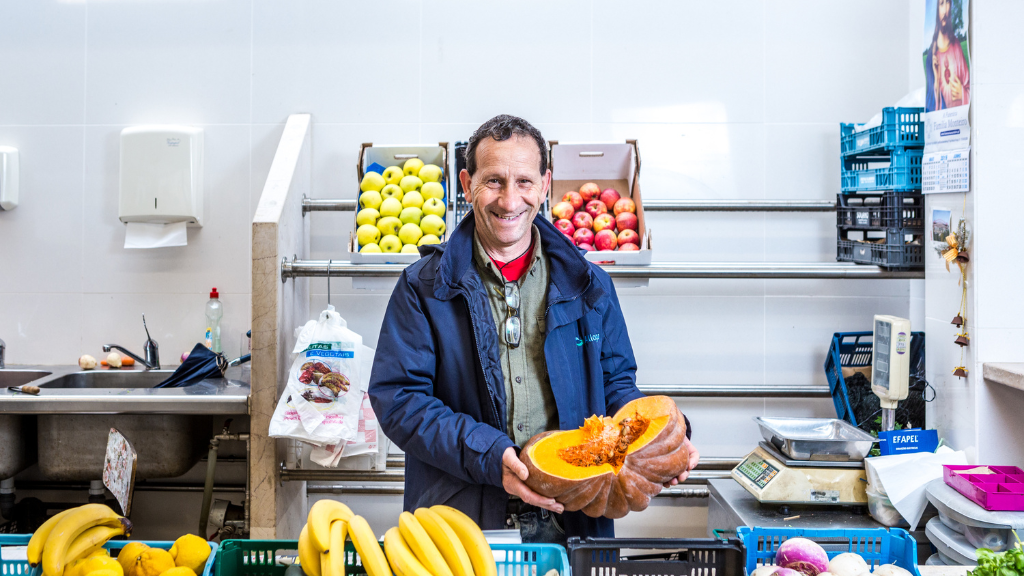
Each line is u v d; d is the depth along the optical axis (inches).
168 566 41.9
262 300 80.9
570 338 56.1
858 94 99.5
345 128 100.0
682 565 43.6
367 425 82.0
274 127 99.9
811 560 46.6
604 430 47.2
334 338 78.7
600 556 43.5
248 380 91.3
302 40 99.4
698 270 86.7
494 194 50.6
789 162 100.3
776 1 99.2
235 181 100.0
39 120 99.5
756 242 101.2
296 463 84.6
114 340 101.0
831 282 100.7
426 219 87.7
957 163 75.6
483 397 54.9
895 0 98.7
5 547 43.5
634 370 61.4
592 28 99.5
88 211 100.1
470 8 99.2
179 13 99.0
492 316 54.7
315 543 39.0
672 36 99.5
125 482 49.3
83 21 99.0
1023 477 64.4
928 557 69.6
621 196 95.7
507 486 47.8
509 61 99.7
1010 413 73.9
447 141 99.8
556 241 56.4
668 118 100.0
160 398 79.7
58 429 84.0
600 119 100.1
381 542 45.3
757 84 99.7
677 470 46.2
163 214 96.0
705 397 101.0
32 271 100.5
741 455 101.6
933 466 69.1
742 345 101.2
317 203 95.2
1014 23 72.3
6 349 101.0
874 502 70.2
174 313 100.8
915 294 99.7
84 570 39.6
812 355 101.1
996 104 72.7
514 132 50.6
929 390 83.8
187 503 100.7
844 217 96.5
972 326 74.5
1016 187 73.0
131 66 99.3
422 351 54.9
